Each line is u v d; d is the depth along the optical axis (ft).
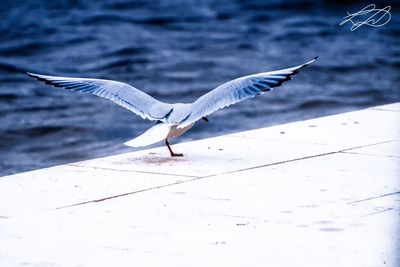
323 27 148.77
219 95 40.24
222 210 36.83
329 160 44.11
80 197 38.83
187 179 41.24
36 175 42.45
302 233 34.06
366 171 42.14
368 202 37.55
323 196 38.42
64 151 79.66
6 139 83.66
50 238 34.01
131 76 115.03
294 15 160.45
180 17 160.76
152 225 35.24
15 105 96.94
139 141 39.63
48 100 98.94
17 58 127.34
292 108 95.04
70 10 166.50
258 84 40.11
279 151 46.01
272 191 39.24
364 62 120.06
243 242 33.30
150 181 40.98
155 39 140.77
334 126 51.37
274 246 32.86
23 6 170.60
